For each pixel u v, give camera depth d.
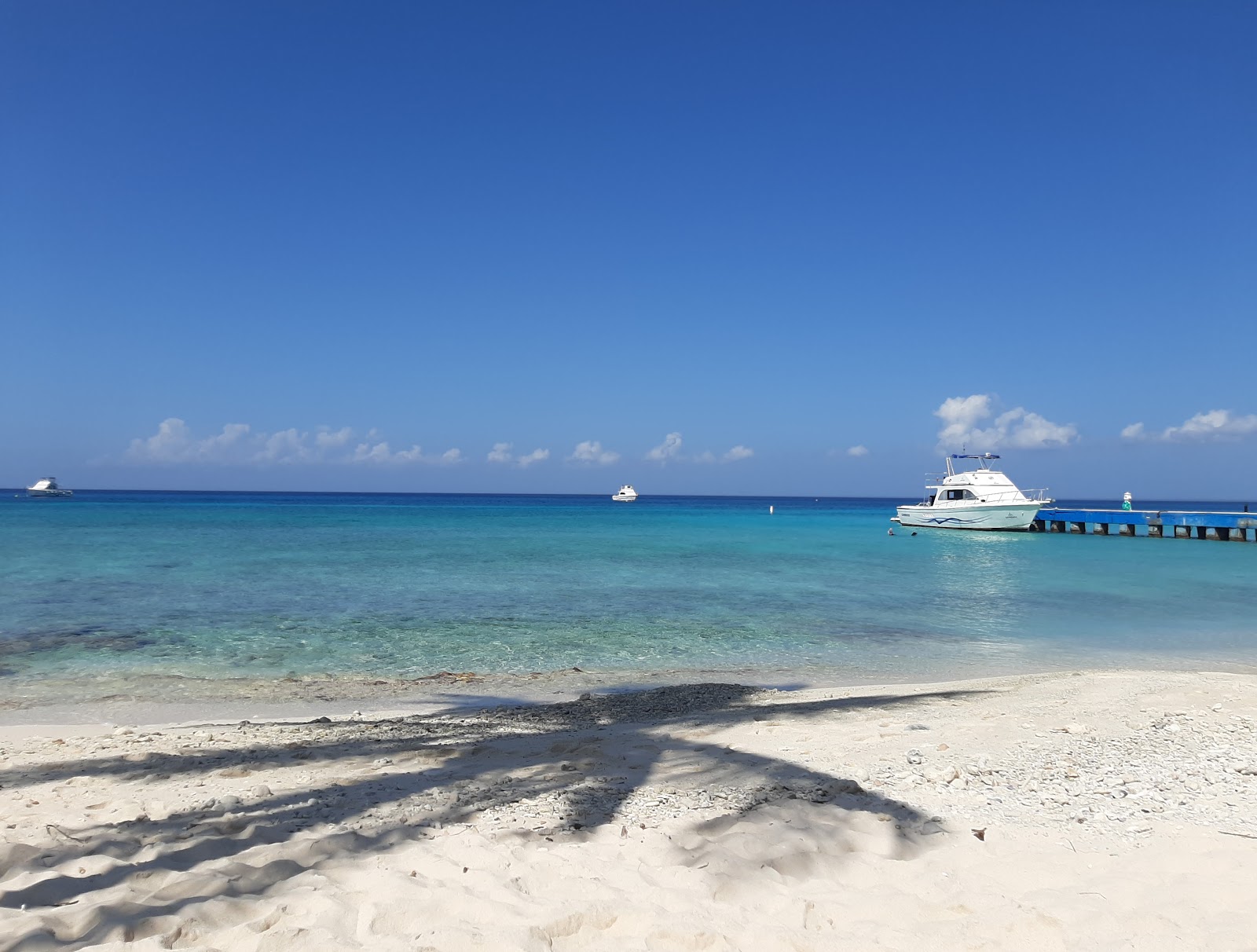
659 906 3.96
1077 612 20.64
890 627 18.23
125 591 21.59
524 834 5.04
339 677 13.20
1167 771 6.15
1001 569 31.36
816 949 3.53
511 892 4.14
